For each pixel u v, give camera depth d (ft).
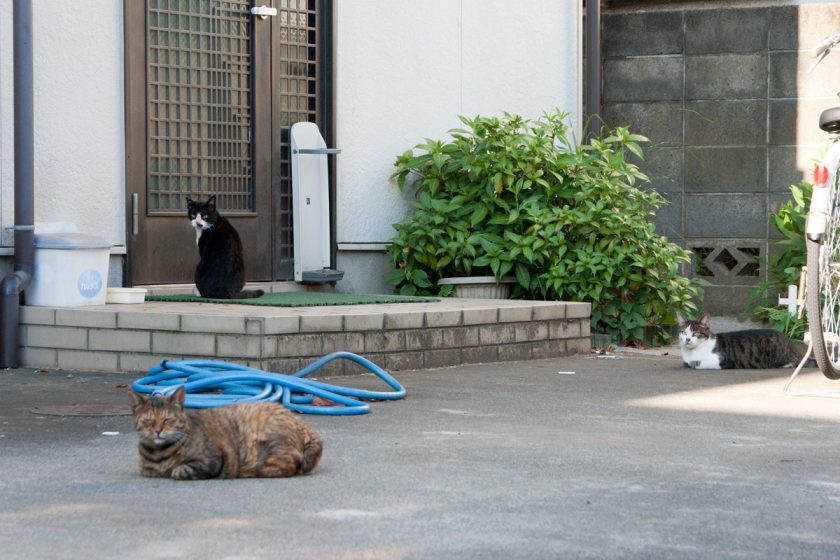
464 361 28.32
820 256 23.21
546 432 19.12
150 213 30.71
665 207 41.34
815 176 23.11
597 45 38.58
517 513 13.70
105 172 29.78
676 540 12.62
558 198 35.42
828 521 13.53
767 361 28.68
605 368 28.27
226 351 24.48
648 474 15.93
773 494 14.83
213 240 29.78
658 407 21.95
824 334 24.06
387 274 35.86
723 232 40.93
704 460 16.93
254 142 33.24
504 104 38.60
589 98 38.60
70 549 12.04
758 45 40.34
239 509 13.74
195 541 12.35
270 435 15.53
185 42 31.63
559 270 33.37
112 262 29.99
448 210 34.27
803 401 22.90
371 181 35.45
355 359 22.97
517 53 38.81
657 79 41.29
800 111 40.11
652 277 34.01
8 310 26.91
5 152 27.66
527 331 29.91
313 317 24.97
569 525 13.19
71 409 20.85
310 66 34.60
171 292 30.71
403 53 36.14
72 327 26.55
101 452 17.12
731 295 40.70
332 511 13.70
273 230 33.81
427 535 12.69
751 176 40.57
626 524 13.26
